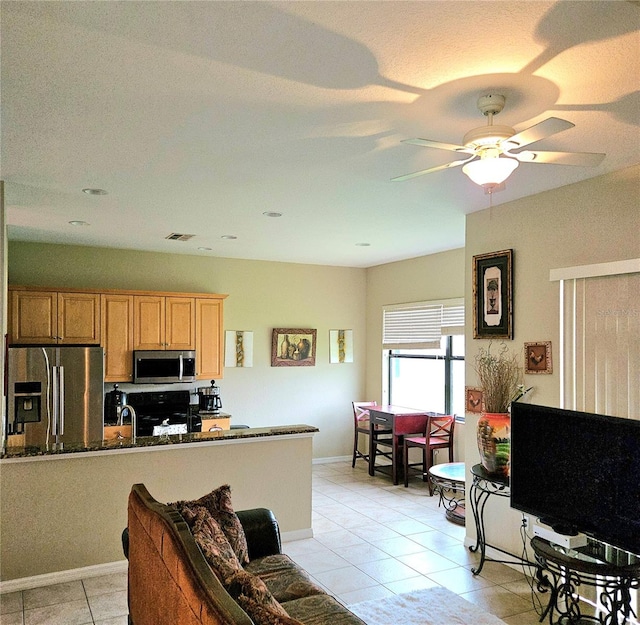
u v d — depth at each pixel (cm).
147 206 447
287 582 279
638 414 330
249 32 191
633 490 271
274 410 759
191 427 660
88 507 400
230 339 730
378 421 699
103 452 403
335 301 809
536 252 404
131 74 222
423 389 729
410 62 212
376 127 279
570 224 379
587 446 298
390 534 489
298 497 475
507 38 195
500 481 372
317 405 790
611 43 198
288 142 300
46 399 506
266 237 586
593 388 358
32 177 365
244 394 739
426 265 708
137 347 628
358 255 713
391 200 428
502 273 430
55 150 312
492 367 425
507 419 384
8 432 489
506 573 405
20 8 175
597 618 326
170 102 249
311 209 457
